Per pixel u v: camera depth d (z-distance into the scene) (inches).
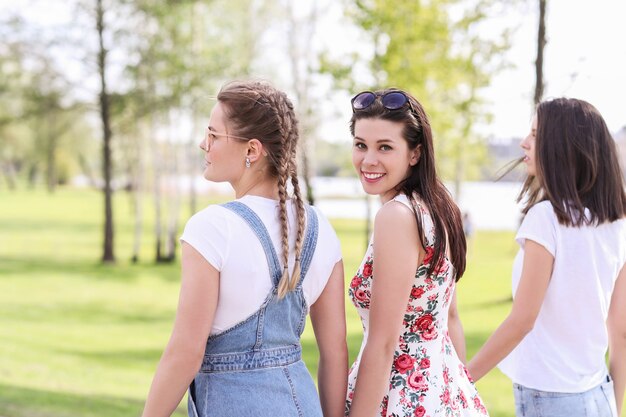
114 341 414.6
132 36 761.0
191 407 69.2
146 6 740.0
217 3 852.0
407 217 75.1
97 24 748.0
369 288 79.5
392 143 77.1
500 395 255.9
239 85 71.2
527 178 92.5
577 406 83.0
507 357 89.4
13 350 353.1
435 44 563.5
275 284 68.5
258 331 68.1
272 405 67.2
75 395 252.8
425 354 79.3
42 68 757.9
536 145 85.7
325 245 74.2
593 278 82.6
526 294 82.4
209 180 72.0
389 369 75.2
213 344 68.3
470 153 813.2
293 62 788.6
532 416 85.6
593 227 83.1
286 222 69.6
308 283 72.8
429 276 77.5
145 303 591.8
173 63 759.1
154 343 413.1
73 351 369.1
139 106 788.6
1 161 2455.7
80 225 1374.3
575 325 83.0
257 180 71.7
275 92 72.5
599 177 84.0
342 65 574.6
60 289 650.8
